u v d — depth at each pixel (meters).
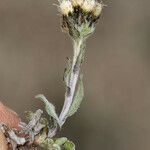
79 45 0.28
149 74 0.73
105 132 0.65
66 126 0.63
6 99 0.64
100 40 0.74
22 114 0.62
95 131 0.64
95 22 0.28
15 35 0.71
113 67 0.72
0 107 0.28
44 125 0.27
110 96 0.69
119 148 0.65
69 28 0.28
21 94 0.64
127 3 0.78
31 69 0.68
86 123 0.64
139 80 0.72
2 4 0.73
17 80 0.66
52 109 0.27
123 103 0.69
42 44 0.71
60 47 0.71
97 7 0.28
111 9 0.77
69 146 0.27
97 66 0.72
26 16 0.73
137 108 0.69
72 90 0.28
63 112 0.28
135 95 0.71
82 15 0.28
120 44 0.75
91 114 0.66
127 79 0.72
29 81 0.66
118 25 0.76
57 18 0.73
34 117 0.27
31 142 0.27
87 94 0.68
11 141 0.27
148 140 0.66
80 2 0.28
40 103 0.63
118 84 0.71
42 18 0.73
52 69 0.68
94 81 0.70
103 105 0.68
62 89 0.66
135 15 0.77
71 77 0.28
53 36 0.72
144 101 0.70
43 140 0.27
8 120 0.27
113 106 0.69
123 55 0.74
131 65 0.73
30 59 0.69
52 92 0.66
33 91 0.65
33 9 0.73
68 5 0.28
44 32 0.72
